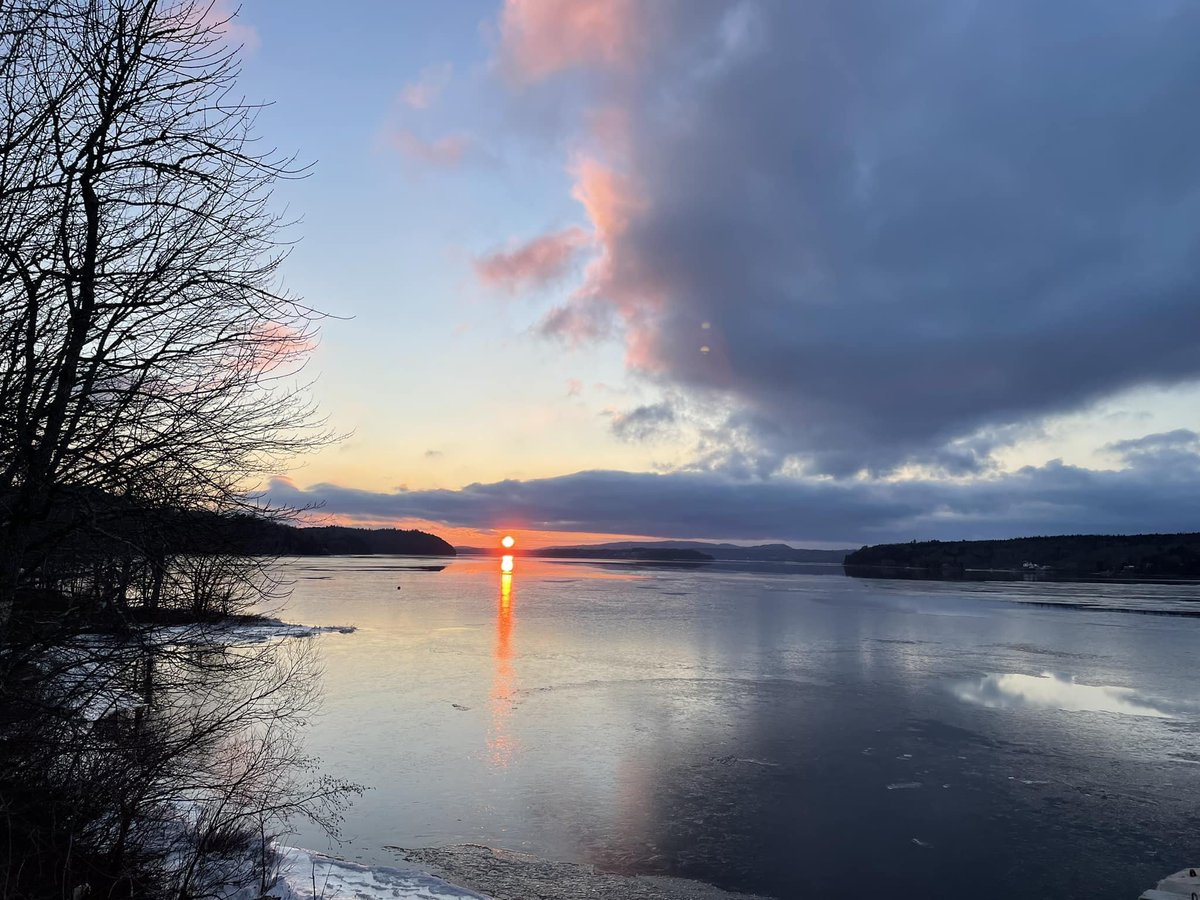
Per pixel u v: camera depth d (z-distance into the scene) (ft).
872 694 67.77
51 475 16.52
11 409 16.10
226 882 22.94
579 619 130.00
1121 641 109.50
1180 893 29.96
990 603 193.36
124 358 17.78
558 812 37.99
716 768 45.44
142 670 17.54
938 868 32.68
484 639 100.58
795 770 45.42
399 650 89.15
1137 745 51.72
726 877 31.53
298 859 28.22
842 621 134.51
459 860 31.99
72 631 16.75
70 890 16.93
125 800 19.11
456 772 43.57
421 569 381.81
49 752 16.90
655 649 94.02
